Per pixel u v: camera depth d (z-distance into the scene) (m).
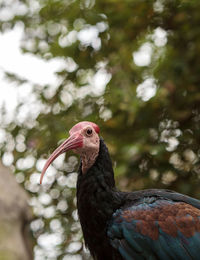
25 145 6.79
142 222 4.13
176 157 6.44
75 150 4.35
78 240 6.49
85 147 4.30
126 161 5.93
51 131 6.54
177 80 6.28
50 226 6.61
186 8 6.36
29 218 3.49
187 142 6.41
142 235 4.11
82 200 4.30
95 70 6.70
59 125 6.48
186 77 6.32
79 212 4.35
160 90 5.93
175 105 6.39
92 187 4.26
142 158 6.27
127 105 5.92
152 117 6.36
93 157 4.33
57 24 6.77
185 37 6.44
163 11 6.57
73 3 6.63
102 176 4.29
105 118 6.44
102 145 4.39
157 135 6.32
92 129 4.38
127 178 6.28
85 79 6.59
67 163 6.76
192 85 6.34
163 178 6.39
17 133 6.81
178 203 4.26
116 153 6.07
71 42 6.57
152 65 6.30
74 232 6.56
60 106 6.70
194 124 6.48
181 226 4.11
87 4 6.61
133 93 6.07
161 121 6.40
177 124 6.48
